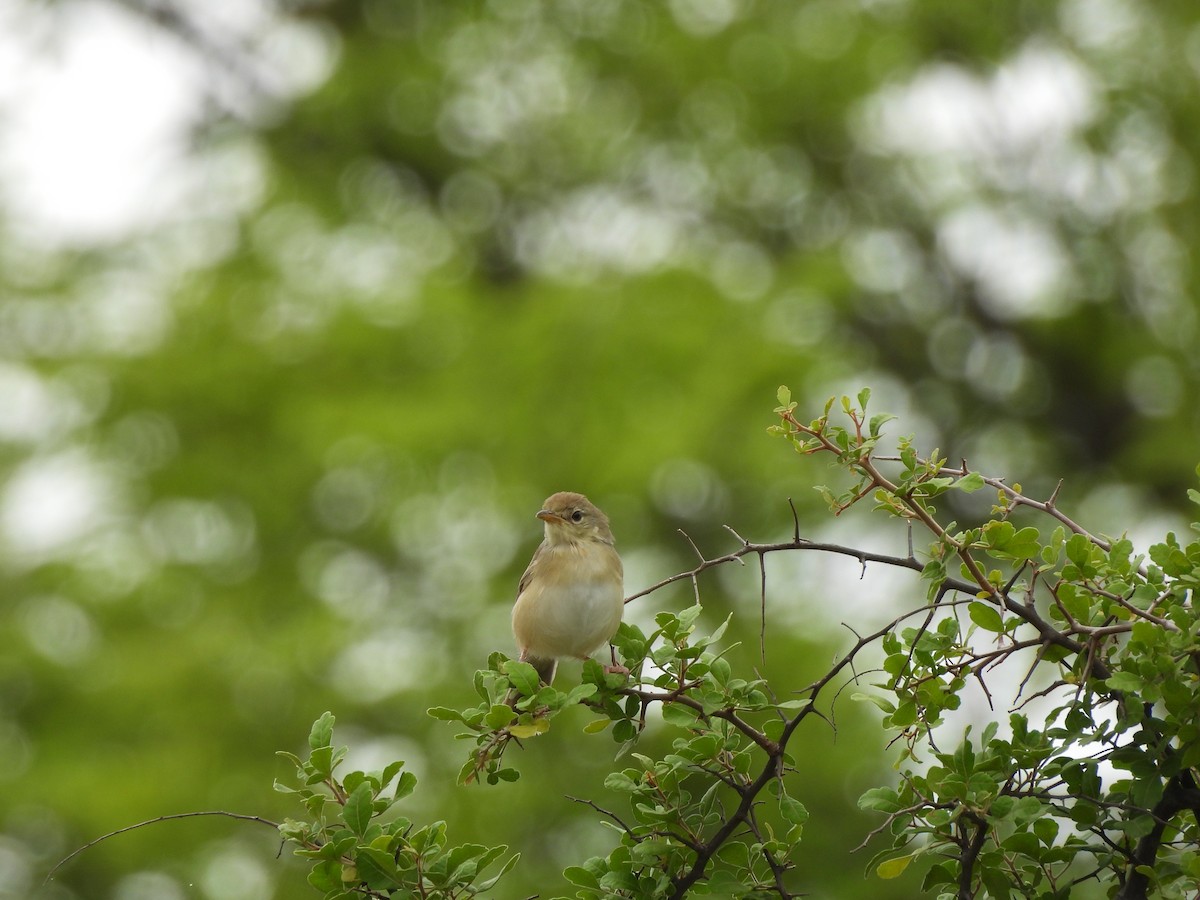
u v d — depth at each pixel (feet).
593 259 60.95
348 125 67.26
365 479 53.52
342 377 55.72
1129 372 63.00
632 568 52.37
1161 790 15.74
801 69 61.57
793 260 59.98
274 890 44.34
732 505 52.75
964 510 65.72
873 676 47.34
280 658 48.75
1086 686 16.31
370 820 16.06
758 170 64.85
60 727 49.11
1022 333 69.00
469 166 70.59
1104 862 16.47
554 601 28.14
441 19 67.67
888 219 69.31
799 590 51.60
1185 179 59.26
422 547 53.72
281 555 55.11
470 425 51.49
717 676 17.03
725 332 52.26
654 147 66.49
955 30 63.05
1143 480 63.21
